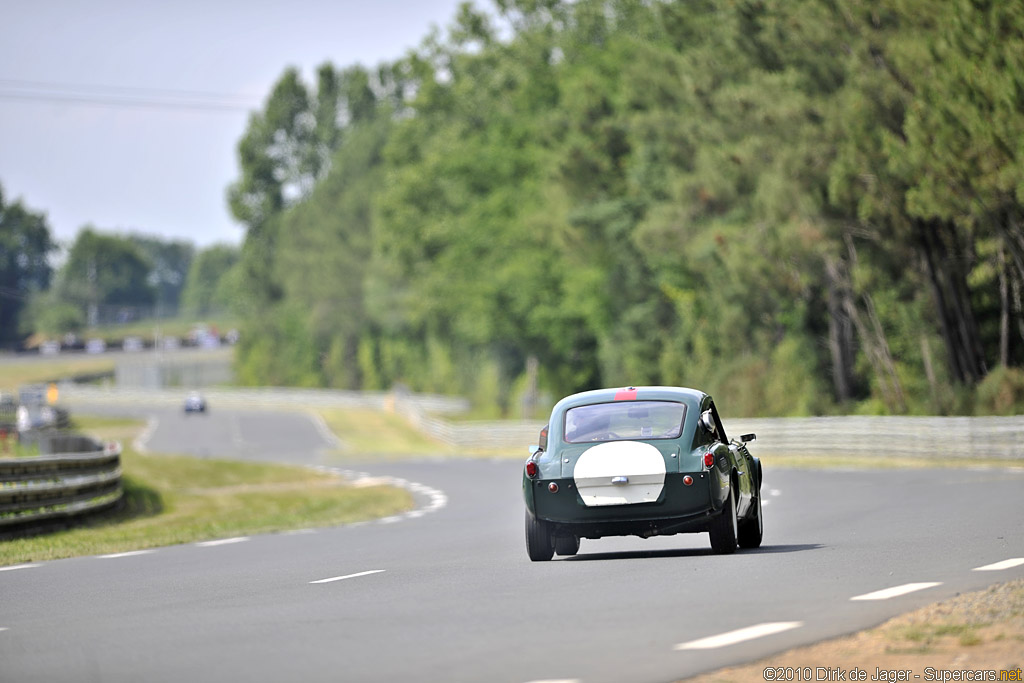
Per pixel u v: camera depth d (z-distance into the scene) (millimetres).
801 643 31375
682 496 51719
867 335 197125
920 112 145125
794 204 181375
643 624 35062
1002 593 37312
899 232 168625
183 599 47719
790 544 58531
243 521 103938
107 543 83125
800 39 181500
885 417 157750
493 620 37188
